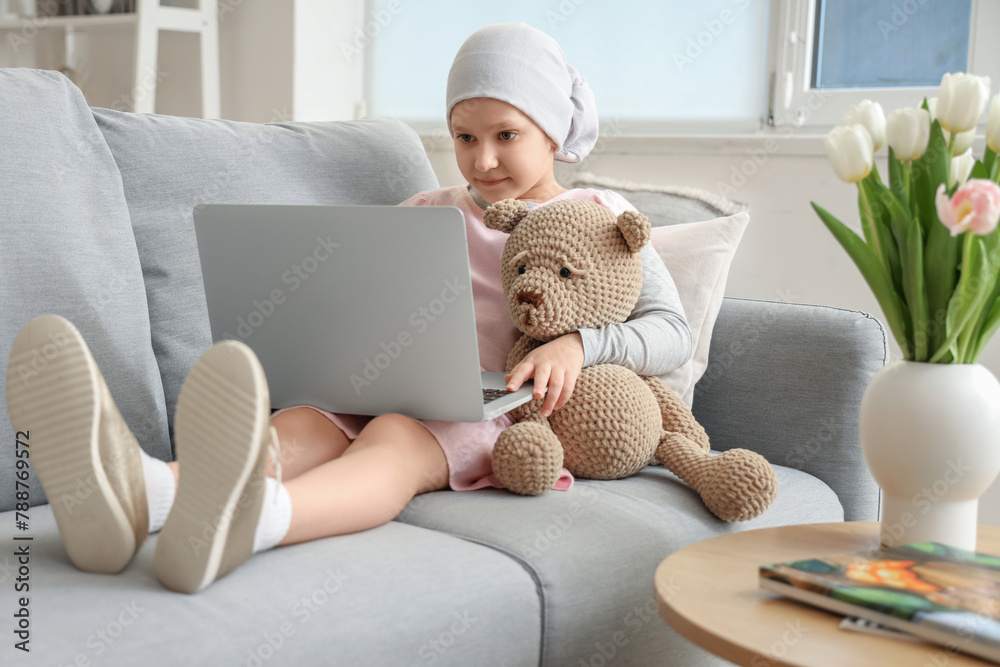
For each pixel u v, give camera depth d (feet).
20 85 3.39
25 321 3.12
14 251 3.12
